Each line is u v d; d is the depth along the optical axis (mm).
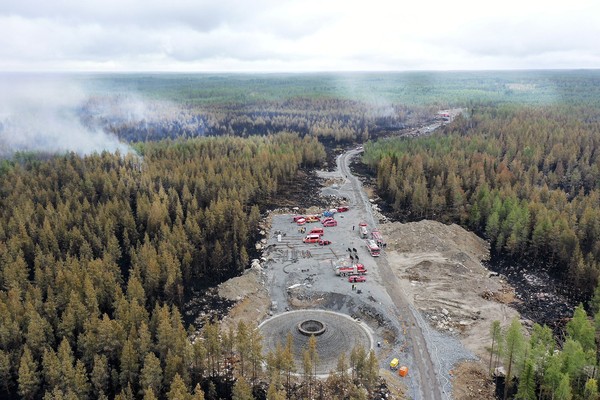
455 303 112500
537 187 178625
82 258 116188
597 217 136500
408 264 130125
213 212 142375
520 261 136000
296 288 118938
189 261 119000
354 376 86562
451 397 83500
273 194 183625
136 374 84188
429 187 183500
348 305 112625
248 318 109125
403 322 105062
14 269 108875
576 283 115938
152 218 137125
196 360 85938
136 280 105938
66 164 182500
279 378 82000
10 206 145500
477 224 154500
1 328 89500
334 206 178750
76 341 95125
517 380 87375
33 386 82562
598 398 77812
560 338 101312
